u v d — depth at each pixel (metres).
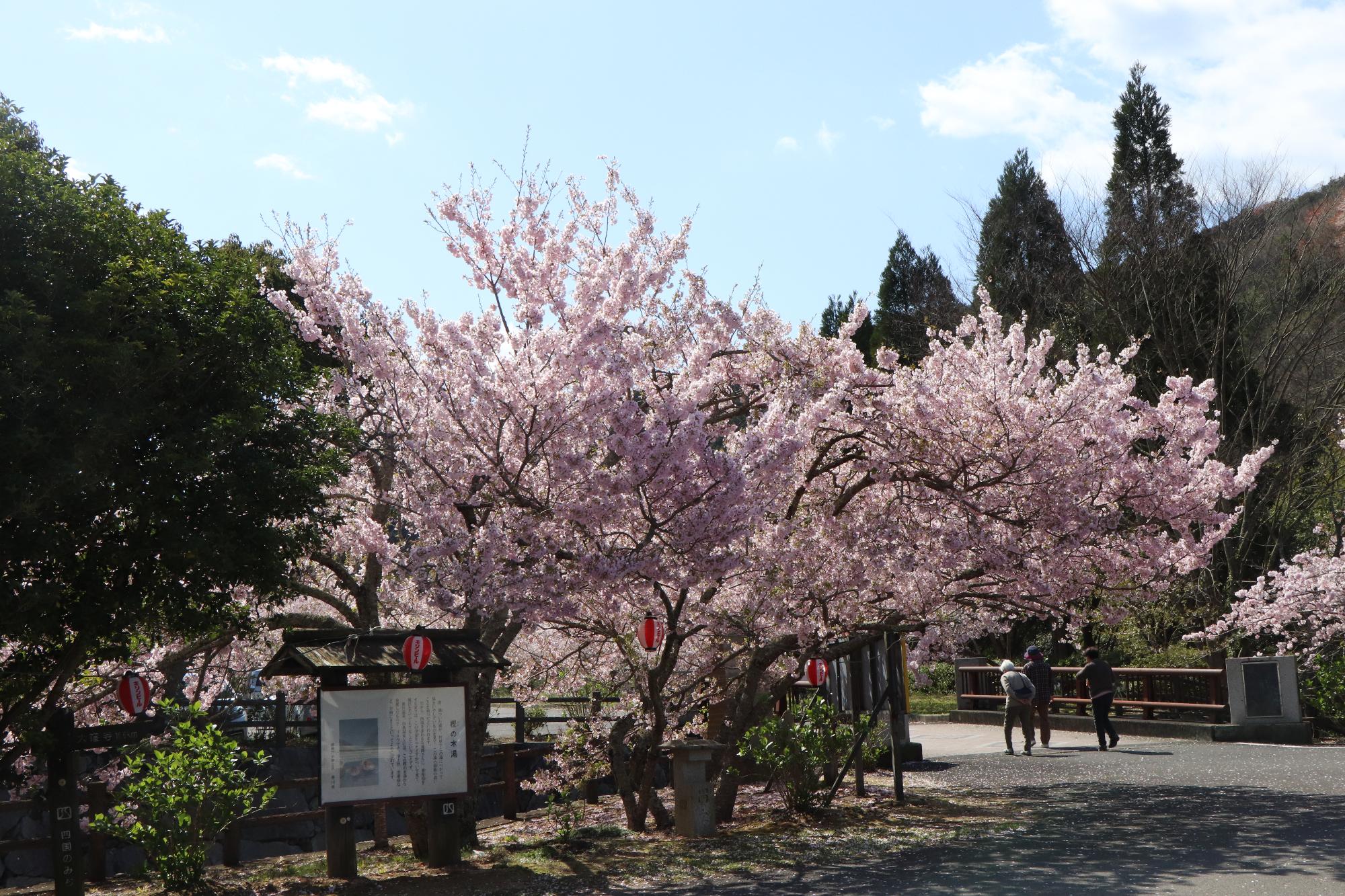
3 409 7.02
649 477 9.50
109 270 7.80
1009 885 7.94
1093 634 24.84
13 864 13.26
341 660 9.46
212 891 9.61
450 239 11.21
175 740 10.58
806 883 8.56
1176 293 27.44
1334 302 27.19
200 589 8.33
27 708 8.77
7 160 7.46
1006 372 12.05
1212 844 9.18
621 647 11.80
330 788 9.43
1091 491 12.39
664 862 9.84
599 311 10.30
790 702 14.49
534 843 11.26
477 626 10.87
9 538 7.28
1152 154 34.16
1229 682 18.45
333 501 11.17
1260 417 26.28
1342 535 24.70
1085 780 14.02
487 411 9.74
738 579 11.89
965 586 13.12
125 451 7.82
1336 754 15.63
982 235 35.22
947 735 21.81
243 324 8.30
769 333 12.05
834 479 12.85
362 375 10.38
